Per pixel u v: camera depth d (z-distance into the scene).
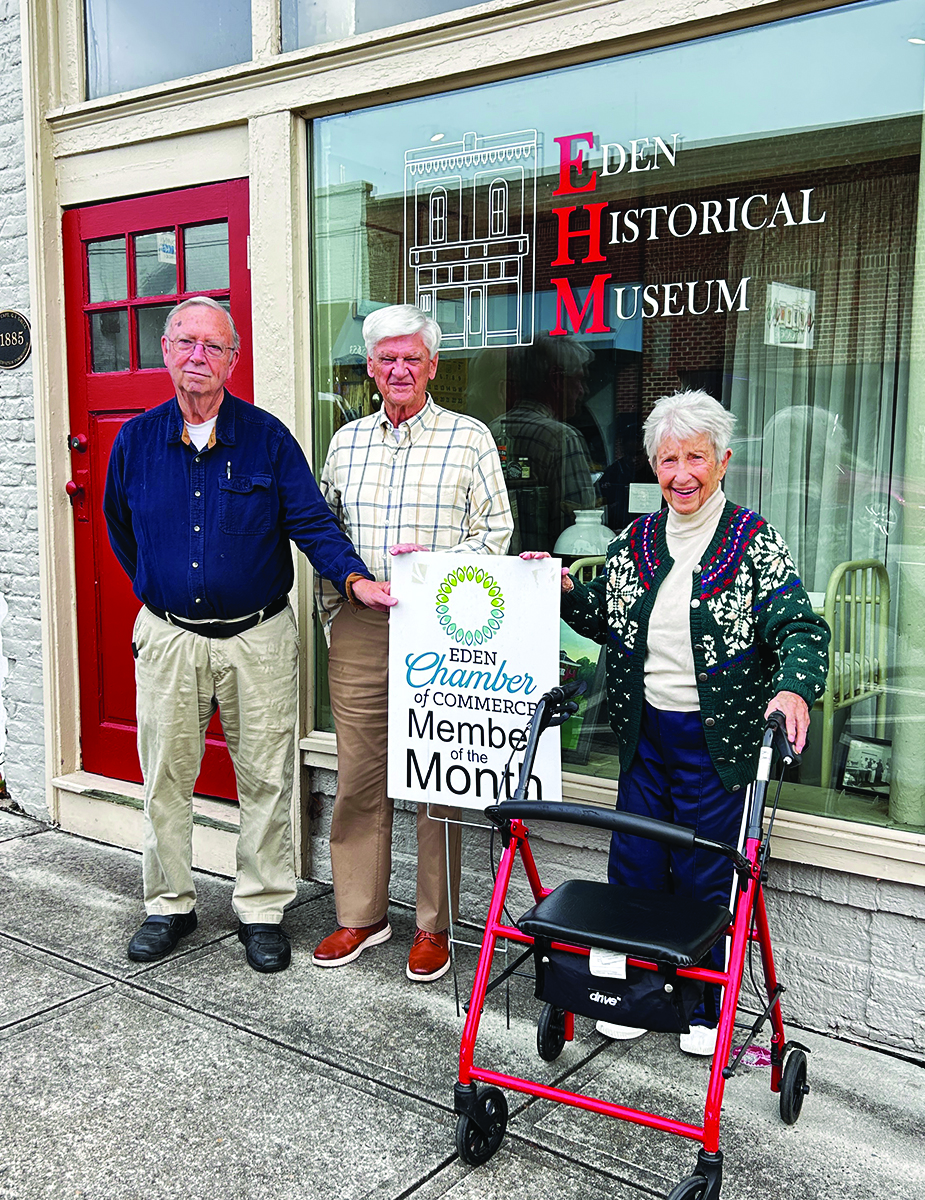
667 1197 2.32
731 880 2.89
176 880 3.67
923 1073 2.97
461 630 3.13
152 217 4.40
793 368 3.21
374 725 3.51
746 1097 2.82
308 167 4.03
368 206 3.93
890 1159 2.57
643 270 3.41
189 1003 3.28
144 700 3.58
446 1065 2.94
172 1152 2.56
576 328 3.56
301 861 4.25
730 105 3.19
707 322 3.33
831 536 3.20
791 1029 3.21
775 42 3.10
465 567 3.11
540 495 3.71
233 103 4.07
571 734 3.67
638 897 2.52
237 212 4.17
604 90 3.39
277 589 3.59
